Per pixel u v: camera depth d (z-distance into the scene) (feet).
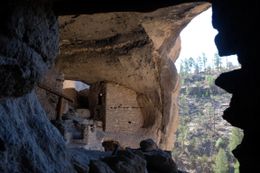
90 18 57.16
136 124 75.87
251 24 10.03
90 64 72.28
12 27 11.43
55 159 16.92
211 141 228.02
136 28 62.44
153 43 66.39
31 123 16.37
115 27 61.98
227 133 230.07
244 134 10.61
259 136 9.66
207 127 239.71
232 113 11.06
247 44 10.32
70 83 104.99
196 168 213.25
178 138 232.32
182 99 270.26
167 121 75.31
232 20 10.82
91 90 80.18
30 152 14.53
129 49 67.41
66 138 41.83
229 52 11.35
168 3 12.97
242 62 10.67
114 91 76.02
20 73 12.38
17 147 13.80
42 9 13.29
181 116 254.88
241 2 10.40
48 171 15.29
